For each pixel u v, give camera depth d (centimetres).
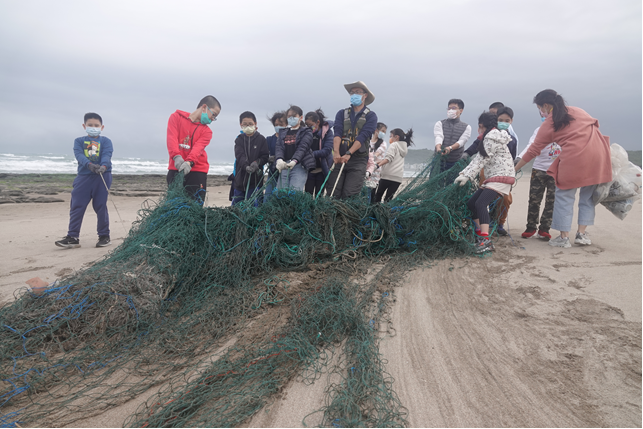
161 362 252
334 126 567
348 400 202
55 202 1167
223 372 232
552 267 425
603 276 385
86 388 226
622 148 498
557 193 523
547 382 222
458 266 448
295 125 573
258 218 428
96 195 573
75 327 276
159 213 401
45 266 464
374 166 732
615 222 717
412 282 395
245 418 195
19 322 270
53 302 284
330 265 431
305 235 443
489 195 496
